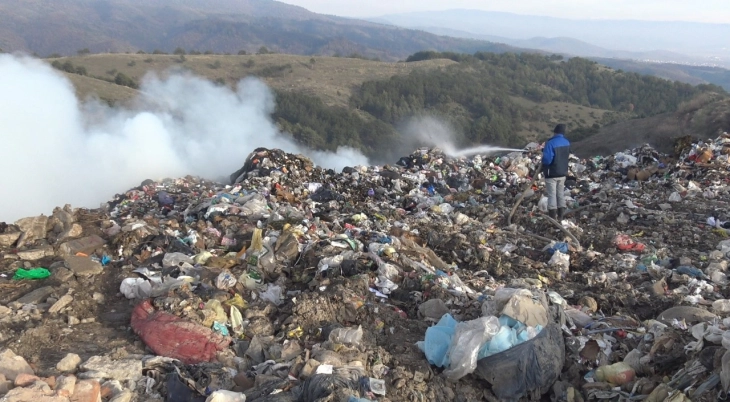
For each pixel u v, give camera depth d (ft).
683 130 99.91
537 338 15.85
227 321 17.69
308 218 31.58
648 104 355.15
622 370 15.87
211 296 19.19
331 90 349.00
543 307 17.06
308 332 17.44
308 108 286.87
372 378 14.85
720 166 46.39
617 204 38.47
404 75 389.80
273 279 21.94
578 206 39.96
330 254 23.71
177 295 18.69
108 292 20.21
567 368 16.61
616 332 18.49
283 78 374.43
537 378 15.37
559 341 16.58
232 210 30.83
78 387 12.82
